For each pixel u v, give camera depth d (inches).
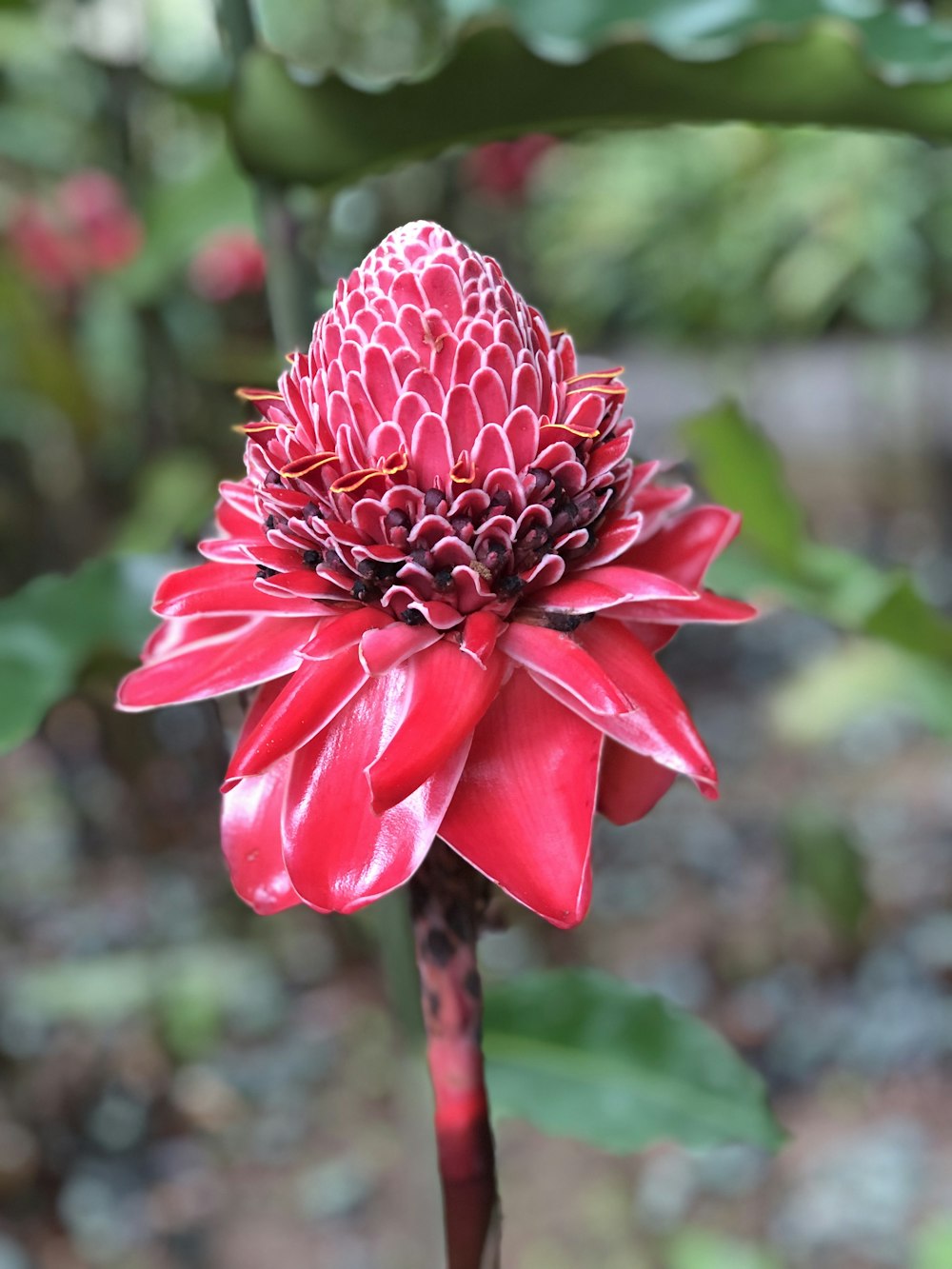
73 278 57.0
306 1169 46.0
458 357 12.7
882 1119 46.6
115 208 54.6
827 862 52.1
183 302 55.3
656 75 19.7
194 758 57.5
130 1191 45.1
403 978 22.0
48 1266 41.9
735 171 100.0
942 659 27.8
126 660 22.8
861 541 106.7
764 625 94.4
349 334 13.1
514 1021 23.8
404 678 13.0
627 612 13.8
